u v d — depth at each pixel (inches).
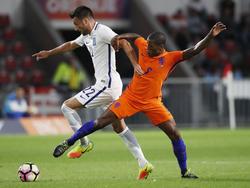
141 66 1358.3
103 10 4229.8
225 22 4461.1
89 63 4586.6
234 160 1895.9
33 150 2297.0
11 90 3590.1
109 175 1535.4
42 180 1387.8
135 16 4222.4
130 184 1246.3
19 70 3978.8
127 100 1360.7
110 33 1460.4
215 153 2143.2
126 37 1379.2
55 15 4200.3
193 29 4389.8
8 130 3228.3
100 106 1517.0
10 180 1417.3
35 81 3909.9
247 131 3225.9
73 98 1505.9
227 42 4414.4
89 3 4217.5
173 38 4291.3
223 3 4515.3
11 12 4121.6
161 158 1987.0
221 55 4306.1
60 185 1247.5
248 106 3570.4
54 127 3294.8
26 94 3395.7
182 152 1373.0
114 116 1357.0
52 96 3457.2
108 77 1487.5
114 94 1493.6
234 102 3560.5
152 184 1245.1
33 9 4052.7
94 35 1480.1
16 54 4030.5
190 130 3341.5
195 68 4178.2
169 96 3469.5
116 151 2228.1
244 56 4402.1
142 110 1364.4
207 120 3518.7
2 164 1819.6
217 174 1491.1
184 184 1245.1
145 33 4153.5
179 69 3919.8
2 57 4001.0
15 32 4099.4
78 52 4559.5
